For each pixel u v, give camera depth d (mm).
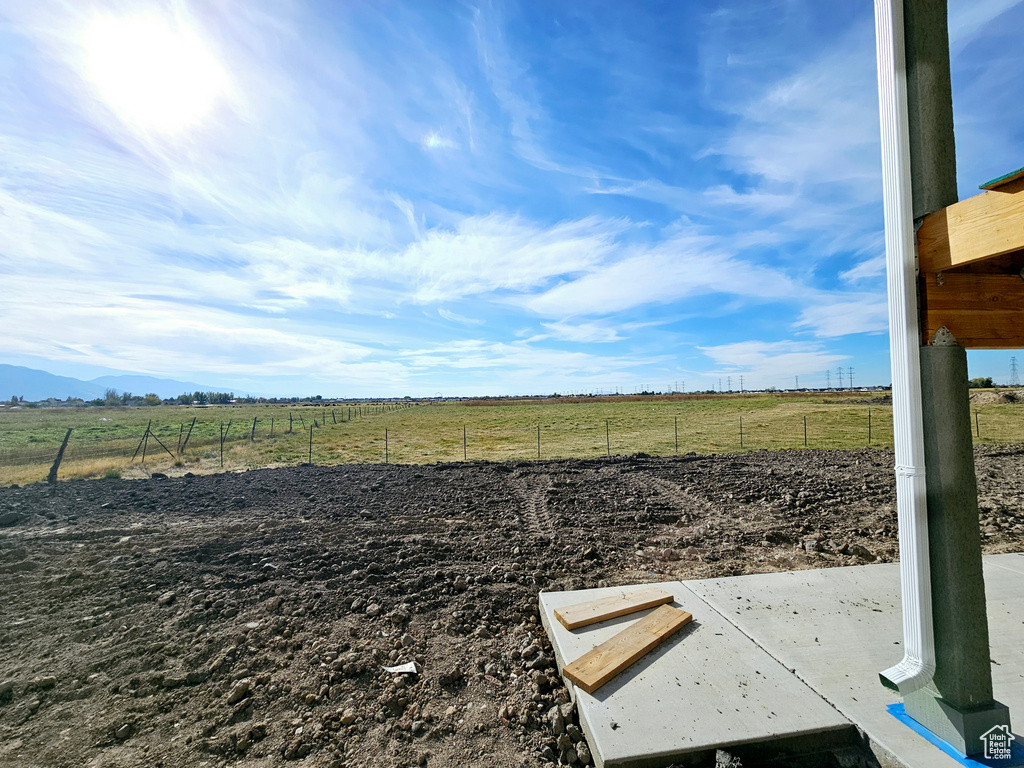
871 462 11188
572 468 11305
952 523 2213
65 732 2762
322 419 38781
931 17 2281
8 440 23562
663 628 3307
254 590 4492
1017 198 1893
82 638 3771
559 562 5219
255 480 10586
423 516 7223
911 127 2320
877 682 2736
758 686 2730
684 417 32688
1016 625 3320
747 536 5996
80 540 6203
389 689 3066
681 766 2283
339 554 5449
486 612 4078
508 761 2527
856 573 4312
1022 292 2426
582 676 2801
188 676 3258
